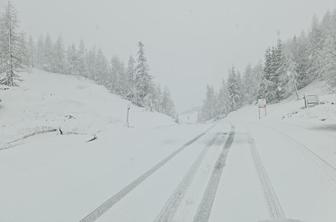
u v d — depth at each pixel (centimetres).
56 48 8506
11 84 4091
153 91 6500
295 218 462
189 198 558
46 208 524
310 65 6325
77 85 5656
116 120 2958
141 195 580
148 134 1477
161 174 723
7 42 4097
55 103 3422
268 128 1761
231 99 8138
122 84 7925
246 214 481
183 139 1293
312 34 6562
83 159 898
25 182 671
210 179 671
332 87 3709
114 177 707
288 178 664
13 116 2750
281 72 5744
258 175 692
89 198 570
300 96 5381
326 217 462
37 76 6019
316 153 904
